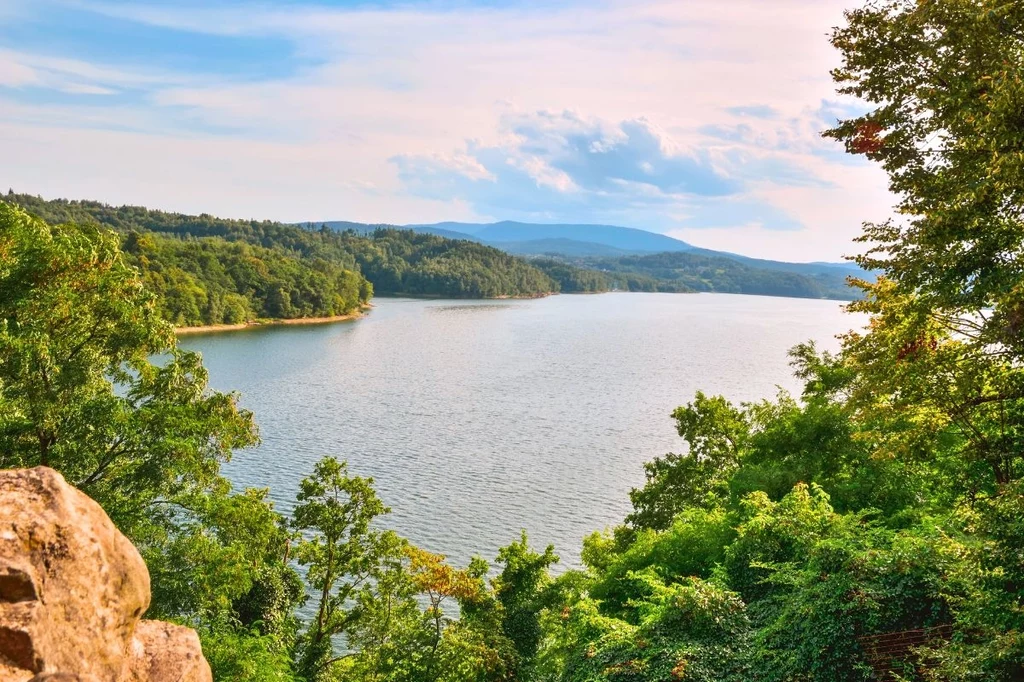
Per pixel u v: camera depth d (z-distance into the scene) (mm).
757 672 13930
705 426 35406
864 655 13305
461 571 26125
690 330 181000
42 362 19047
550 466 58344
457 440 65938
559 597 27641
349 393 86812
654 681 14523
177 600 18703
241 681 17938
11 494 5750
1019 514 10891
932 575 13641
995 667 10289
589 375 105688
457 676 22906
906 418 17406
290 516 43906
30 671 4898
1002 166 11297
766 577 17531
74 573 5566
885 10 13805
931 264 13219
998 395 14633
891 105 14031
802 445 26828
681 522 23500
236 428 22062
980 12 11891
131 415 20078
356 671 24703
